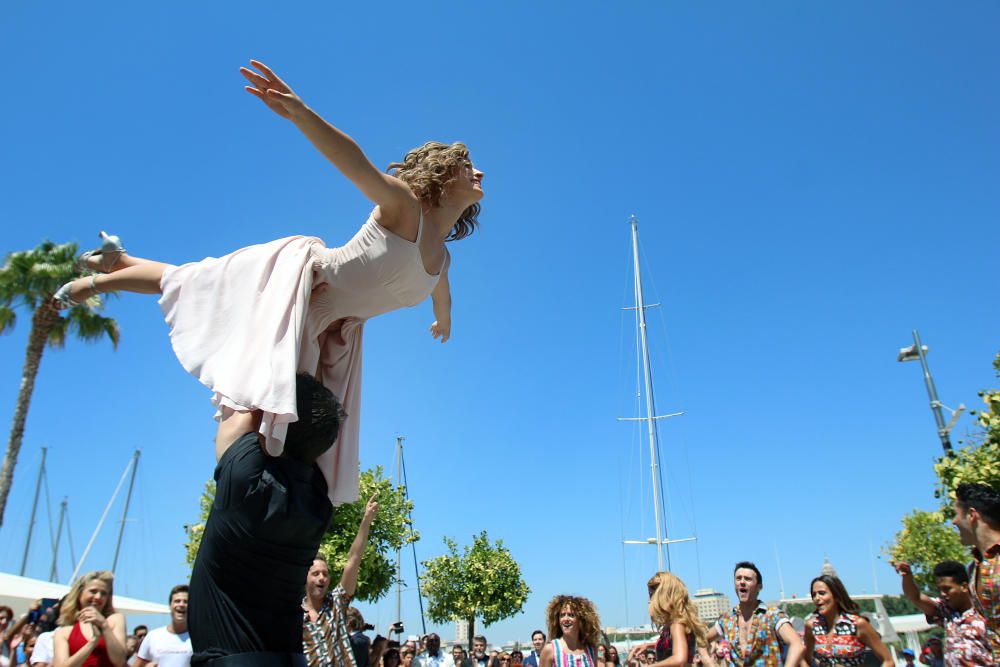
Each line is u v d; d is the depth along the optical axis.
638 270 33.25
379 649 9.58
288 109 2.12
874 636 5.75
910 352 15.76
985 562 3.70
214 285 2.35
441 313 3.30
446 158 2.61
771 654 5.45
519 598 31.05
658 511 29.81
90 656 5.13
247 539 1.95
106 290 2.60
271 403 2.04
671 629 5.74
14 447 20.53
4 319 20.44
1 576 18.67
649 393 31.53
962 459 15.00
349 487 2.72
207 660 1.93
